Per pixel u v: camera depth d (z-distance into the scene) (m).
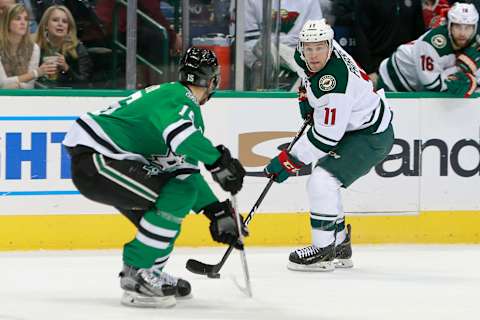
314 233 13.00
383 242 15.37
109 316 10.12
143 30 15.58
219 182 9.95
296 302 11.03
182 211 10.10
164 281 10.55
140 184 9.99
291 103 14.92
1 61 15.02
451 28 15.37
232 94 14.74
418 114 15.33
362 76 12.54
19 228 14.24
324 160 12.97
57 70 15.41
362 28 17.30
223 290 11.62
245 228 11.02
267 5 15.58
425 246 15.28
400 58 16.28
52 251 14.27
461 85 15.30
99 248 14.50
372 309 10.75
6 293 11.37
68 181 14.35
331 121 12.22
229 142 14.78
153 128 9.96
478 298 11.45
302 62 12.82
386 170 15.27
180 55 15.70
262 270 13.05
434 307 10.91
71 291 11.49
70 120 14.32
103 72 15.59
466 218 15.59
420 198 15.42
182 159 10.29
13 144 14.13
